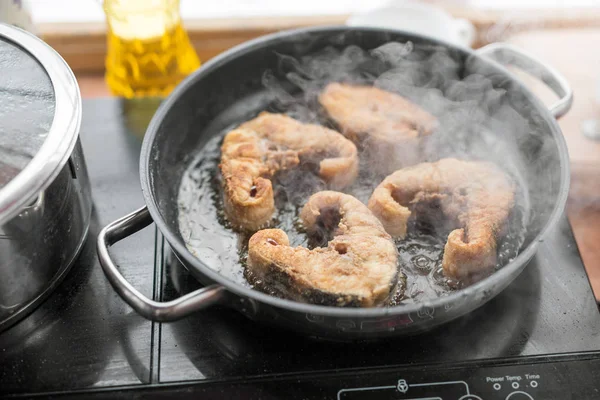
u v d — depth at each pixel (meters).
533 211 0.60
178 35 0.71
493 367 0.51
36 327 0.53
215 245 0.57
